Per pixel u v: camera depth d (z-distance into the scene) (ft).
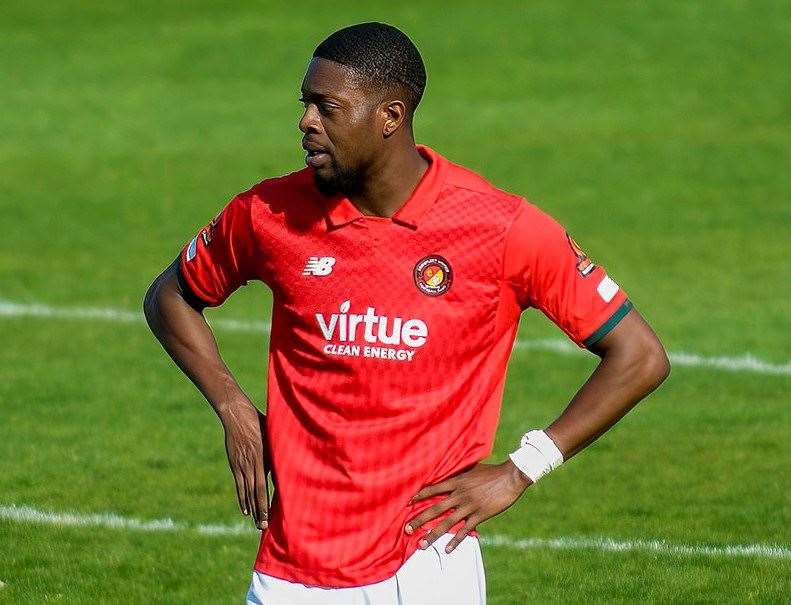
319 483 49.14
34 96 245.04
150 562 83.41
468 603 49.03
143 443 106.32
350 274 48.62
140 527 89.35
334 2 291.38
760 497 93.76
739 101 237.04
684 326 139.44
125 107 240.32
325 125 47.57
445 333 48.34
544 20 275.80
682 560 82.89
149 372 125.59
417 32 271.69
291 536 49.26
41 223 184.55
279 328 50.49
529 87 245.86
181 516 91.40
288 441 49.88
